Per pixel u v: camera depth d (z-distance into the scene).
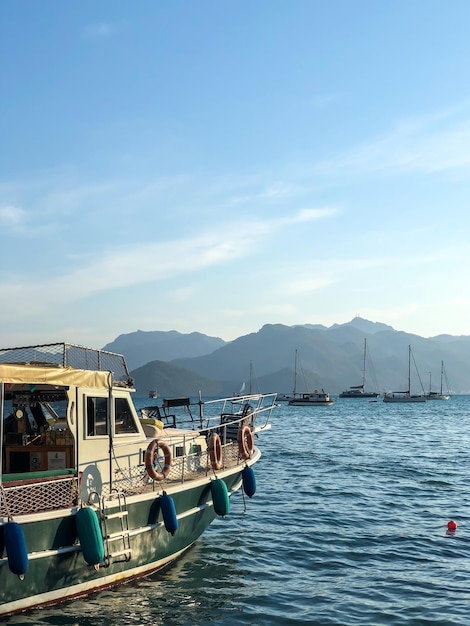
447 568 14.72
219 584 13.39
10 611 10.82
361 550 16.30
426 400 184.38
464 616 11.75
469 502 22.52
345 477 28.77
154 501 12.80
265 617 11.71
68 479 11.38
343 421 84.19
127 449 12.93
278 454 38.72
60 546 11.05
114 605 11.85
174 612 11.76
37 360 12.29
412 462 34.28
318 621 11.55
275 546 16.64
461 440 49.66
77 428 11.77
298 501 22.89
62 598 11.53
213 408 118.38
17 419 12.56
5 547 10.12
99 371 12.23
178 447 14.54
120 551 12.05
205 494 14.45
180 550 14.30
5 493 10.45
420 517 20.11
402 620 11.59
